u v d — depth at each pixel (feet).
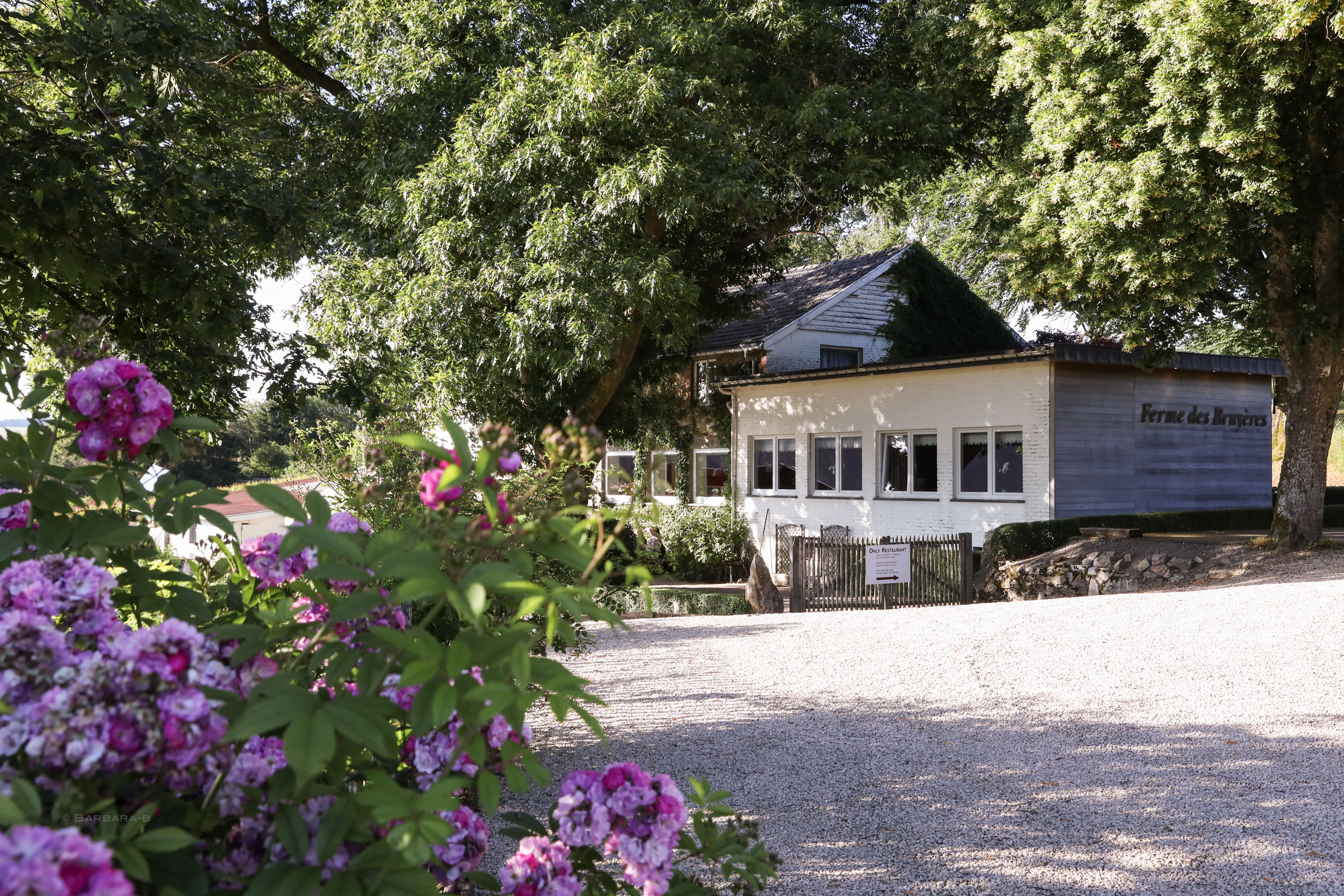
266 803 6.07
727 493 82.43
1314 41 41.34
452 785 5.69
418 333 51.34
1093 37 46.68
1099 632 33.06
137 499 7.43
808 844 15.65
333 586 8.03
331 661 6.55
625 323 51.70
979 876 14.12
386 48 54.75
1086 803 17.13
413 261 53.21
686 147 52.24
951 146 62.64
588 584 6.08
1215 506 70.79
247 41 55.16
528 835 8.16
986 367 64.28
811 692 27.25
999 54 53.42
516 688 6.12
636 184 47.37
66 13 23.29
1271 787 17.54
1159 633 32.24
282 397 25.39
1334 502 92.07
